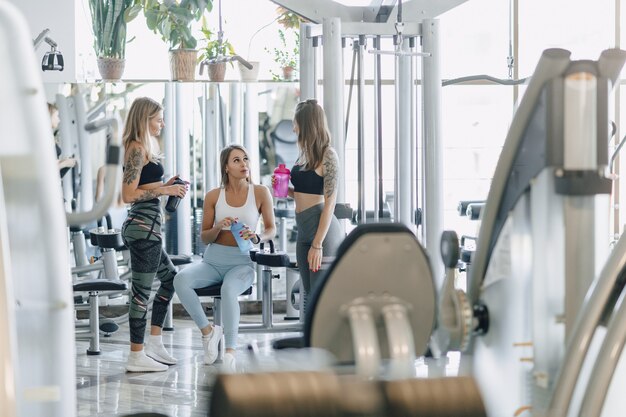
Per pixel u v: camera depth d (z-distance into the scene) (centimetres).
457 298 312
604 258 280
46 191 288
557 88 275
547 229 282
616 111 875
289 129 823
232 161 631
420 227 630
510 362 302
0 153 279
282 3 622
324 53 602
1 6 278
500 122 883
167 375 618
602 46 893
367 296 268
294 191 573
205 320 641
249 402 220
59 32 840
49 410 288
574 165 275
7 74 280
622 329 246
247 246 621
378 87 619
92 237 760
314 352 242
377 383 229
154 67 871
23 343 282
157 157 618
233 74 848
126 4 820
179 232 815
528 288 294
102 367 647
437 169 614
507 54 895
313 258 563
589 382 248
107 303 815
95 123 309
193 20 860
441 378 233
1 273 247
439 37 608
